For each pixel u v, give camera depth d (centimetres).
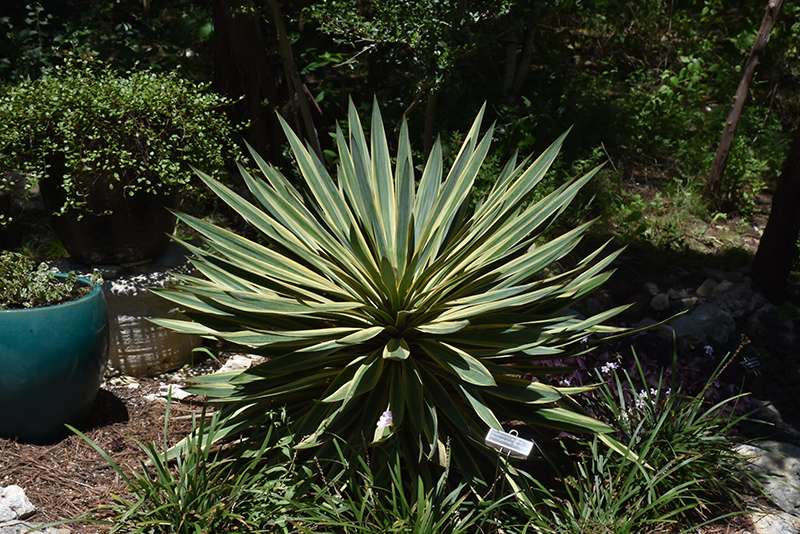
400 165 361
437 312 314
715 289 513
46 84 361
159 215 385
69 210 367
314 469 293
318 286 320
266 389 302
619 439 334
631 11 921
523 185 355
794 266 562
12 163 352
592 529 279
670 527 299
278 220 350
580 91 799
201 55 734
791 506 322
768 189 717
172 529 258
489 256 328
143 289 381
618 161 705
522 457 264
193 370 405
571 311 482
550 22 874
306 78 716
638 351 414
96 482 305
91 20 727
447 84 515
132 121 355
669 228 595
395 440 292
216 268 330
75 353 312
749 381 430
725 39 924
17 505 276
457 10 437
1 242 435
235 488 271
